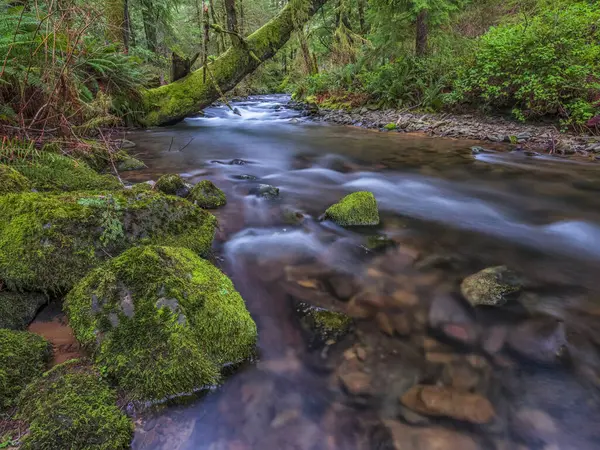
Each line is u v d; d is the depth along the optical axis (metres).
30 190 2.91
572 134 6.80
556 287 2.55
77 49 5.41
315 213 3.88
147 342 1.61
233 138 8.31
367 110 11.33
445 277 2.66
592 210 4.06
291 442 1.42
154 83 10.31
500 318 2.19
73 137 4.53
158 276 1.81
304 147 7.47
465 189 4.82
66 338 1.80
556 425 1.52
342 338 2.01
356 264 2.83
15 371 1.48
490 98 8.35
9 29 4.05
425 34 10.77
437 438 1.45
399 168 5.85
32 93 4.31
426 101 10.06
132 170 5.14
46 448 1.20
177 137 8.16
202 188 3.86
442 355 1.89
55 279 2.10
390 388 1.68
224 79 9.20
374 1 10.86
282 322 2.13
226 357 1.75
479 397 1.64
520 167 5.68
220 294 1.94
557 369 1.81
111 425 1.32
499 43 8.08
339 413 1.55
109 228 2.38
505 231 3.55
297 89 16.44
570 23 7.22
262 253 2.95
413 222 3.73
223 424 1.47
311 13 9.65
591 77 6.73
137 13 15.52
